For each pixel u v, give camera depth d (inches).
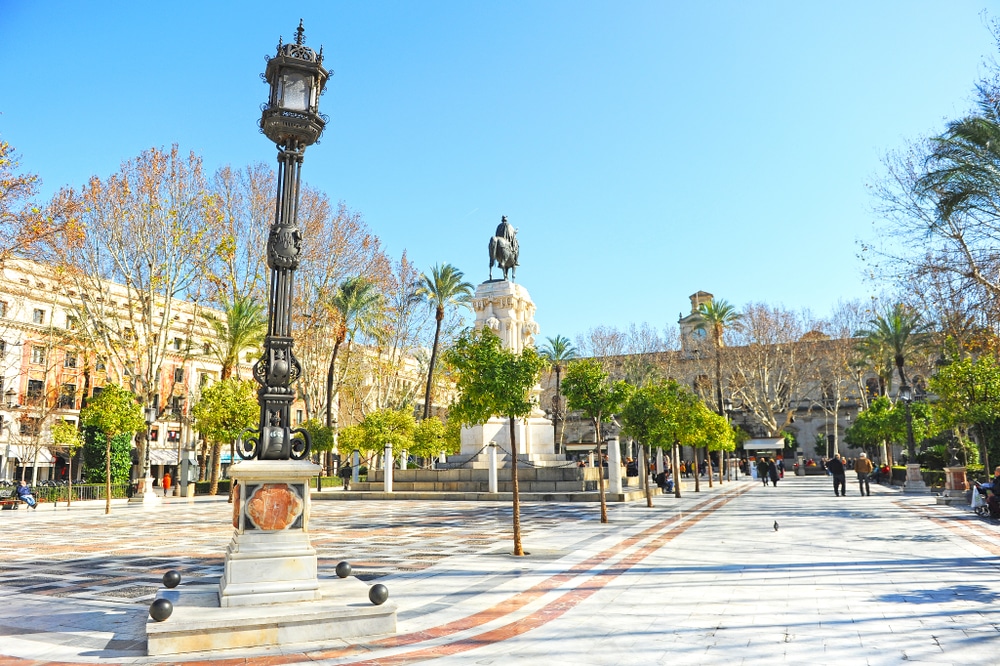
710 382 2534.5
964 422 929.5
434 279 1787.6
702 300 3036.4
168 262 1411.2
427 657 237.5
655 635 261.4
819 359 2440.9
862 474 1062.4
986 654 226.5
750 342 2411.4
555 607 315.0
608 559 459.2
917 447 1980.8
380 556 486.6
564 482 1116.5
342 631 263.7
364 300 1598.2
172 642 244.7
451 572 414.6
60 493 1366.9
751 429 2967.5
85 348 1589.6
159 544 584.4
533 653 240.5
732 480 2018.9
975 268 835.4
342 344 1801.2
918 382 1884.8
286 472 289.0
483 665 227.0
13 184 878.4
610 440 1055.6
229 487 1588.3
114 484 1512.1
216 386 1318.9
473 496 1119.0
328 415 1546.5
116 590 370.3
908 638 247.8
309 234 1530.5
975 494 704.4
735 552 475.5
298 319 1553.9
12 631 279.6
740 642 248.1
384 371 1806.1
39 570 443.5
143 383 1405.0
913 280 920.3
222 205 1472.7
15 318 1850.4
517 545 482.9
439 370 1900.8
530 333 1405.0
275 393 301.3
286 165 322.0
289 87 323.3
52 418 1888.5
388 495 1175.6
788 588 343.9
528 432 1317.7
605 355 2522.1
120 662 235.6
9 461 1857.8
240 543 280.8
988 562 407.8
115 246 1381.6
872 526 620.7
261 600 274.1
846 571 388.5
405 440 1248.8
